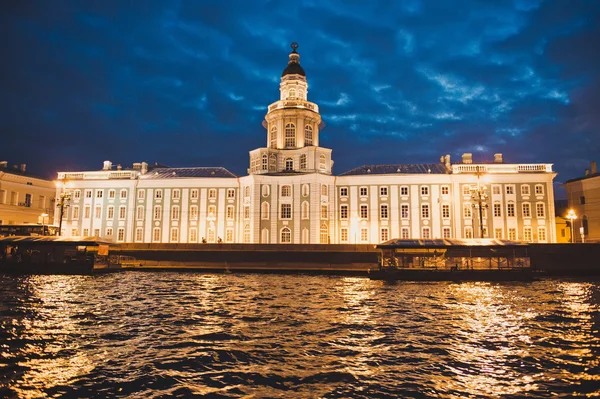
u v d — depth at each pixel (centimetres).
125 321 2259
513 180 6881
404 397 1265
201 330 2070
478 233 6806
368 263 5444
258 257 5628
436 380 1402
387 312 2583
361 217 7088
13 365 1507
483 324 2245
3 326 2098
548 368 1525
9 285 3800
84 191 7694
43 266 4984
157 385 1341
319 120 8094
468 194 6912
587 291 3662
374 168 7506
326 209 7056
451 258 4819
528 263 4628
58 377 1398
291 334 2000
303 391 1305
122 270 5547
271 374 1448
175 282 4216
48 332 1988
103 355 1639
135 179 7562
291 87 8006
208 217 7438
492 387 1345
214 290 3591
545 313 2561
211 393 1284
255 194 7106
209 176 7669
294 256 5566
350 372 1472
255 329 2100
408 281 4516
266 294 3362
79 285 3859
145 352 1688
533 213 6794
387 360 1608
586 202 7112
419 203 6988
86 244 5119
